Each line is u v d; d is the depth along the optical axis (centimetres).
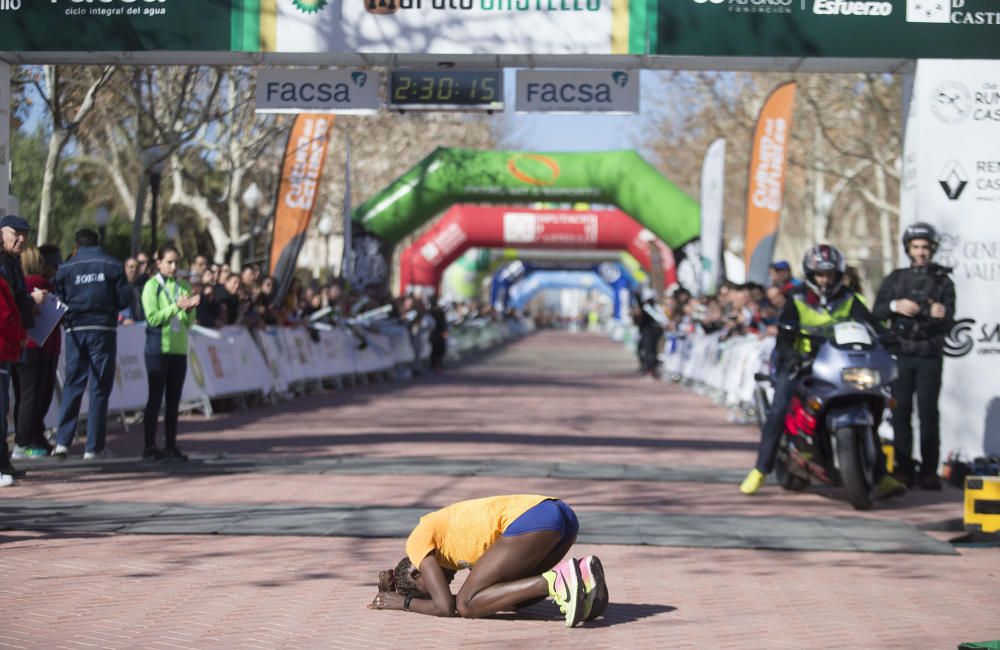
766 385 2470
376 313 4494
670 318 5053
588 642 938
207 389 2842
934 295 1811
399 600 1020
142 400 2495
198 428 2556
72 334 1938
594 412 3175
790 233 8506
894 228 6906
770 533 1407
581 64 2131
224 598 1060
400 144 7375
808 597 1105
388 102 2261
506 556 962
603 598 959
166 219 5469
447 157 5222
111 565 1185
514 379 4888
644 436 2527
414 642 928
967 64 1986
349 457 2031
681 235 5181
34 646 900
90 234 1961
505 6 2052
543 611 1038
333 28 2064
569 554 1279
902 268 1898
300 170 3819
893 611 1059
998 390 1955
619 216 6291
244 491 1653
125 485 1694
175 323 1945
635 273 10212
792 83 3512
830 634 976
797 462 1691
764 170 3553
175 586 1103
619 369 6022
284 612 1014
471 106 2252
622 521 1468
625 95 2230
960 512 1600
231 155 4688
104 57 2116
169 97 3844
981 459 1834
